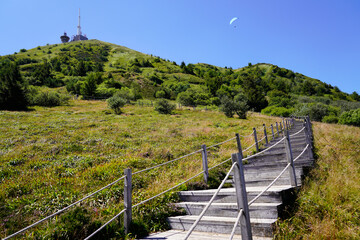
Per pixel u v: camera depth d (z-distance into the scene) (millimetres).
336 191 5121
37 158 11125
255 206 4500
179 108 45062
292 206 4734
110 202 5891
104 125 22484
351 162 7281
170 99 79938
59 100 41375
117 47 191375
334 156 8047
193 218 4824
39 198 6363
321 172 6445
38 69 97562
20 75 40688
